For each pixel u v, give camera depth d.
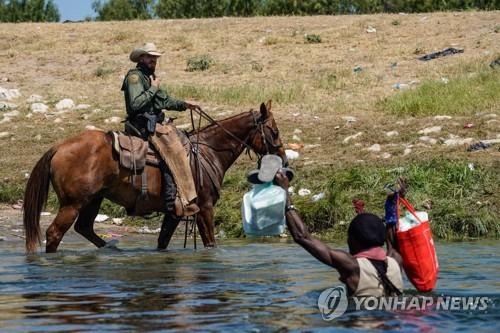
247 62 29.36
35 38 34.72
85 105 24.47
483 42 28.67
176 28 35.59
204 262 11.19
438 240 13.34
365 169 16.20
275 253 12.08
